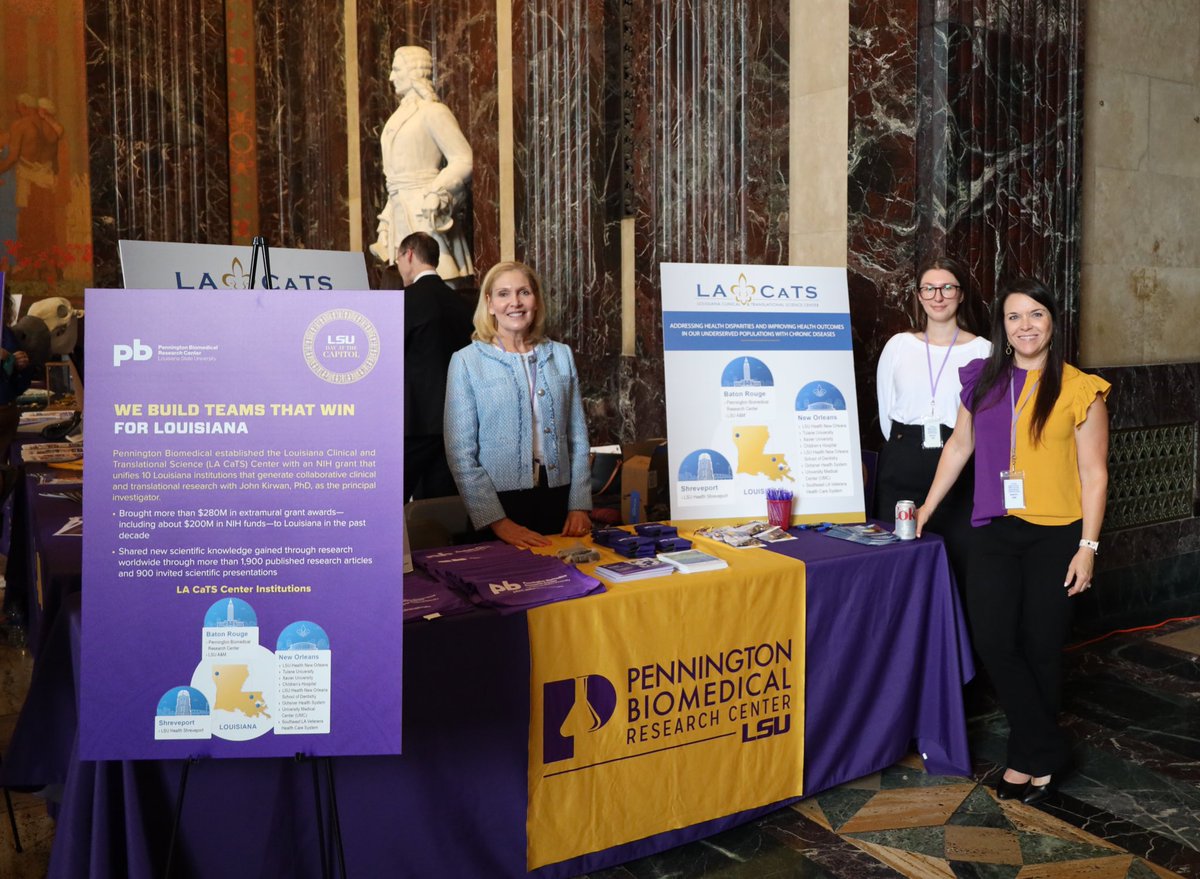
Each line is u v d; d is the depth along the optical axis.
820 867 2.63
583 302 5.74
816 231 4.59
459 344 4.15
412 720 2.22
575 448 3.27
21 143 7.40
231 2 8.19
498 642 2.32
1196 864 2.65
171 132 7.95
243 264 3.98
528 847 2.43
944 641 3.14
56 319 4.54
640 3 5.28
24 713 2.10
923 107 4.11
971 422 3.12
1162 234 5.15
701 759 2.70
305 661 1.73
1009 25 4.21
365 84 7.35
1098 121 4.78
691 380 3.25
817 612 2.87
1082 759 3.31
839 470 3.38
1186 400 5.23
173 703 1.71
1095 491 2.89
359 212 7.68
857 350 4.41
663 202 5.25
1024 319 2.90
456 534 3.51
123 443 1.67
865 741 3.06
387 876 2.24
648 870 2.61
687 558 2.78
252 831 2.08
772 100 4.70
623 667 2.53
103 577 1.68
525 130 6.00
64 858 1.93
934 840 2.77
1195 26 5.18
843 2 4.39
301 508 1.71
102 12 7.60
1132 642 4.55
